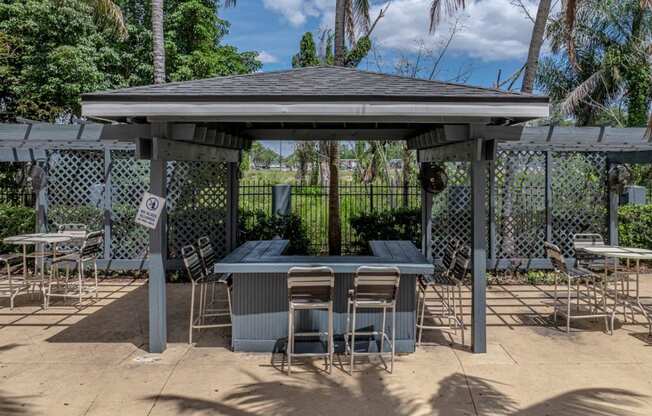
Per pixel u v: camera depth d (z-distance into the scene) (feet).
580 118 52.70
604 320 19.51
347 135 24.29
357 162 52.85
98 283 26.45
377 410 11.81
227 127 22.13
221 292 24.27
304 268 13.91
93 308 21.35
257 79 16.34
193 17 54.60
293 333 15.14
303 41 42.47
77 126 20.36
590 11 45.73
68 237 22.15
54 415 11.57
